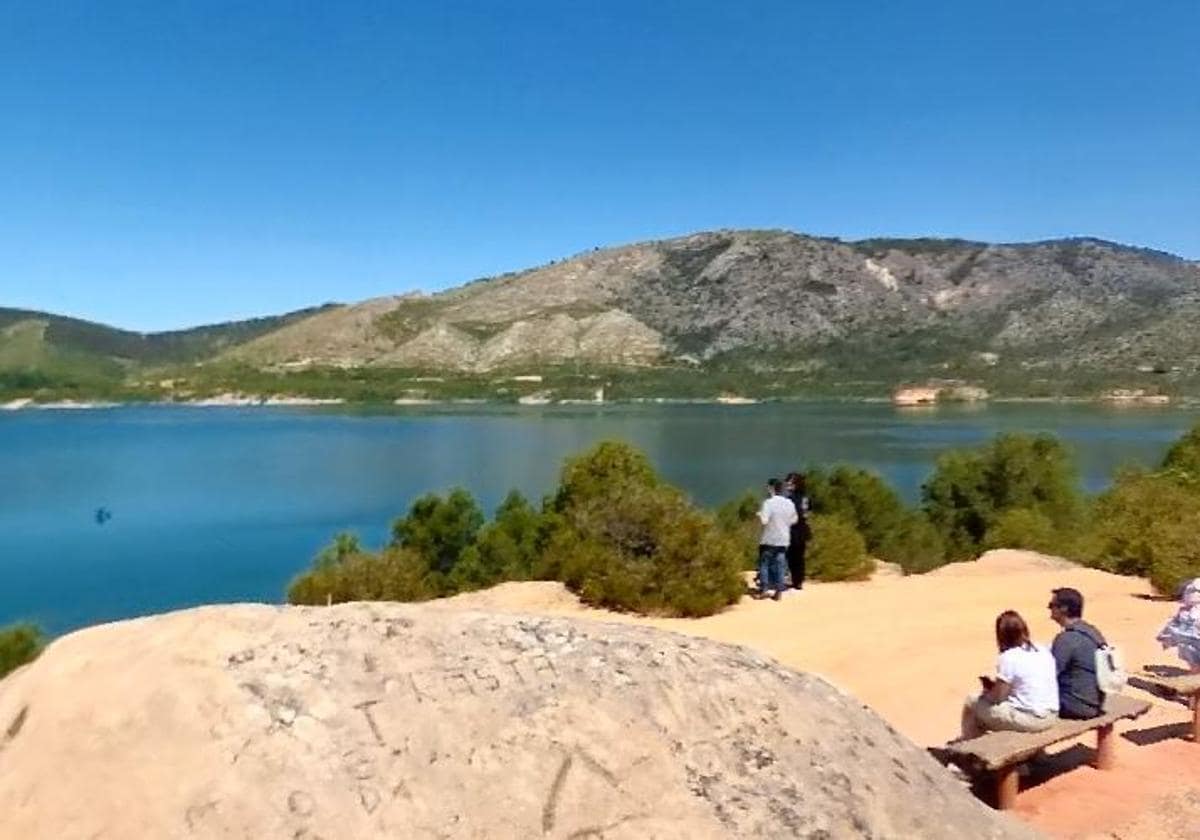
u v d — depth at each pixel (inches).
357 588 631.8
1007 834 174.4
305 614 174.9
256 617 172.9
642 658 173.8
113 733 151.7
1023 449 1162.0
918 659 363.3
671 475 2407.7
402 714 154.3
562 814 146.1
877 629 418.3
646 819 148.3
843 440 3457.2
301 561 1487.5
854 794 163.6
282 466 2925.7
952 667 351.6
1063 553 761.6
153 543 1667.1
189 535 1748.3
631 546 521.0
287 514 1994.3
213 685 155.5
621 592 487.8
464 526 847.7
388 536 1680.6
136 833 139.1
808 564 592.7
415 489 2348.7
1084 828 220.8
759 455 2920.8
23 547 1632.6
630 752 156.0
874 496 1008.9
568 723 157.3
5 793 149.7
